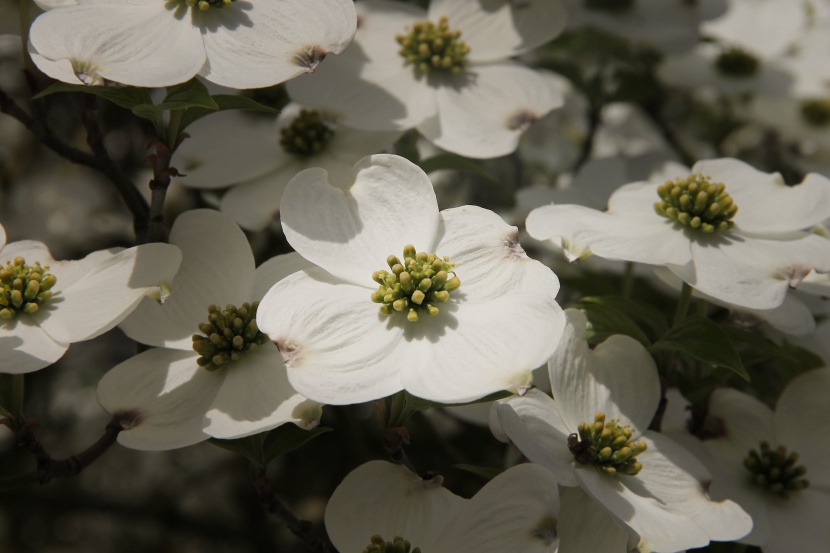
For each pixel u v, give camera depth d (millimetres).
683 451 445
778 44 643
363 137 506
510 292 417
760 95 624
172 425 423
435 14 530
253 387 425
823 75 625
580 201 542
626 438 438
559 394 440
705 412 479
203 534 663
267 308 410
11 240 679
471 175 625
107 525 737
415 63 514
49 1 438
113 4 439
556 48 627
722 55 628
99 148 477
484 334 408
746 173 481
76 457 434
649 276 533
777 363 500
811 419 478
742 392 492
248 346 431
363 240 426
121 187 485
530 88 514
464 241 426
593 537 426
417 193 429
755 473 472
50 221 685
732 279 446
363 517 428
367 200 429
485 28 526
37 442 429
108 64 426
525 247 587
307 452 600
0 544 713
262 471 438
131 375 433
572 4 587
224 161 504
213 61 433
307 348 406
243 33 438
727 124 648
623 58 624
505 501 417
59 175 692
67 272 439
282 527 637
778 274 447
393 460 429
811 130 625
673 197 464
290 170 503
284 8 442
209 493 710
